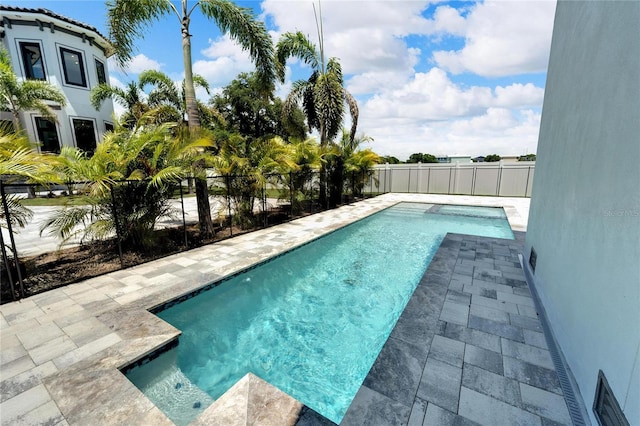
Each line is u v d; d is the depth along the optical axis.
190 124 5.56
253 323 3.36
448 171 14.24
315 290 4.20
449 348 2.36
